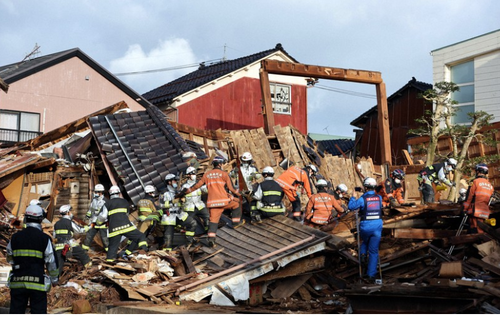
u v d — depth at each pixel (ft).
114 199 41.29
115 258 40.14
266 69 75.41
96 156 64.39
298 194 47.42
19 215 59.88
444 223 44.29
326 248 39.24
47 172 62.44
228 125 105.29
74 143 71.56
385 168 79.66
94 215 43.98
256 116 108.78
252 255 38.40
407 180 74.95
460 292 25.63
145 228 45.42
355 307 28.50
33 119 96.07
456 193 69.41
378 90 84.12
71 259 43.09
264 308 35.19
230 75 105.81
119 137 62.64
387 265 39.17
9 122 93.86
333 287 39.45
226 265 37.96
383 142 82.79
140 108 106.63
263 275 37.60
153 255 40.19
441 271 26.37
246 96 108.06
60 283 37.32
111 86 103.65
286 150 68.54
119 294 35.86
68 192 61.16
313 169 49.67
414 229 40.14
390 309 27.61
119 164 58.54
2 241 50.49
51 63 97.91
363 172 75.61
